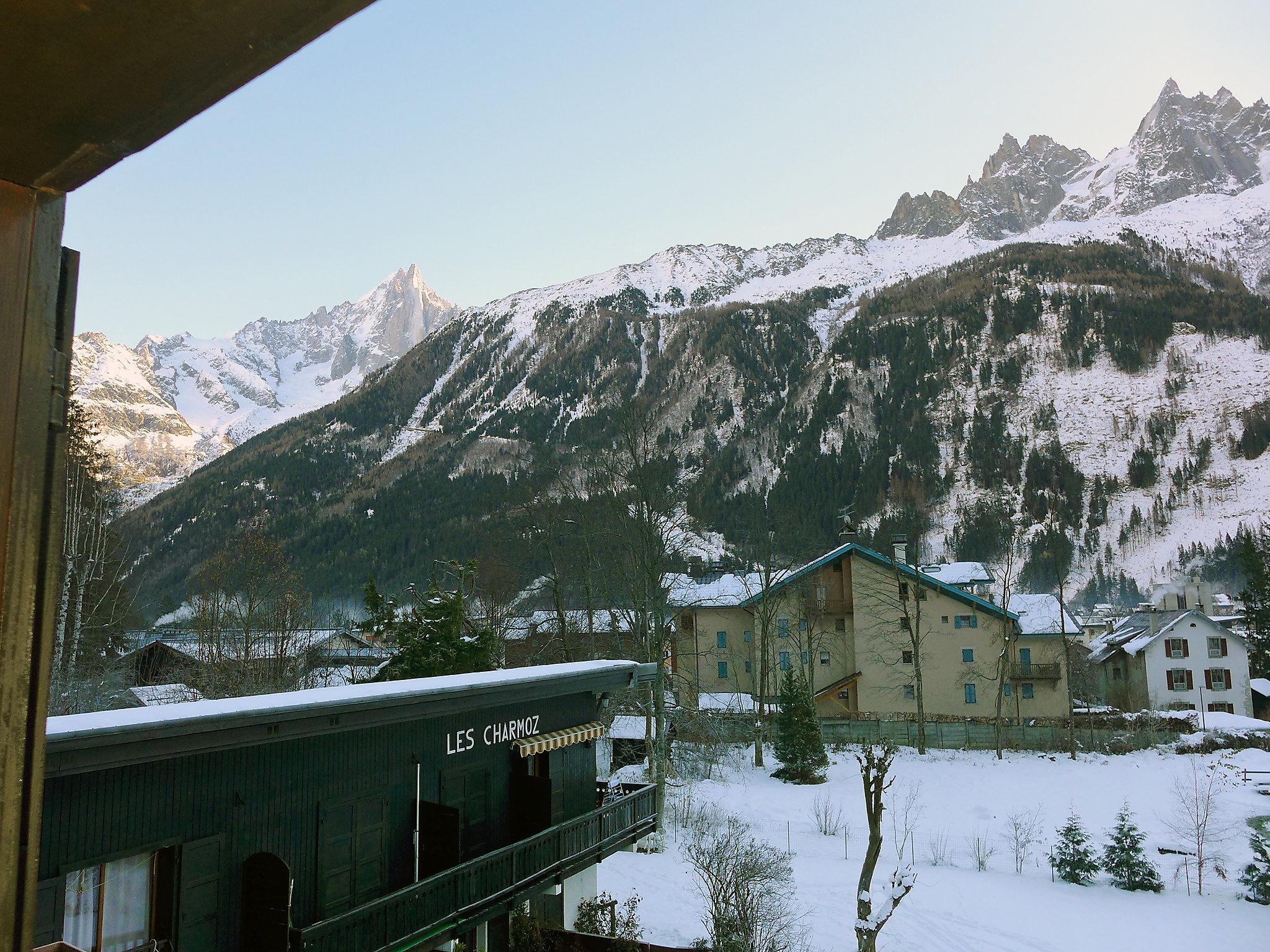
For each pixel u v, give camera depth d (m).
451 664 26.89
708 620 58.62
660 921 21.58
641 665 20.66
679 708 35.47
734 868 20.28
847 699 56.41
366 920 12.36
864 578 56.66
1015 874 28.38
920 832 32.84
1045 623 55.00
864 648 55.97
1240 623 82.12
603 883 24.58
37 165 1.39
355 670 43.25
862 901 18.14
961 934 22.89
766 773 42.75
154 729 10.00
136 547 100.00
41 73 1.19
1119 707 70.38
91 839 10.08
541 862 16.23
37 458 1.45
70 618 32.72
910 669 55.09
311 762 12.94
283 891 11.25
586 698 20.05
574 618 40.22
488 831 16.55
